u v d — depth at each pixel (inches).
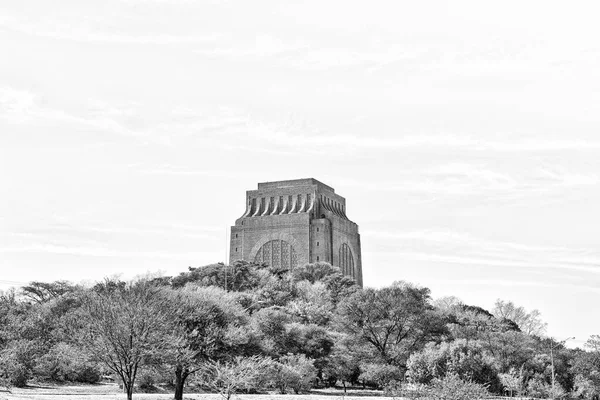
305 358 3914.9
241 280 6791.3
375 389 4234.7
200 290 3211.1
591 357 4798.2
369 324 4547.2
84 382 3587.6
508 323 6825.8
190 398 2896.2
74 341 3248.0
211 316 2945.4
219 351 2913.4
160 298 2864.2
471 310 7091.5
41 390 3078.2
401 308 4534.9
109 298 2760.8
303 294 6456.7
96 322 2669.8
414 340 4608.8
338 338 4507.9
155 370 2901.1
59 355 3467.0
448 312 6063.0
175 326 2753.4
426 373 3686.0
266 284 6565.0
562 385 4598.9
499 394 3757.4
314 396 3255.4
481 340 4566.9
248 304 5206.7
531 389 3988.7
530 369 4446.4
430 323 4603.8
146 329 2635.3
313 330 4333.2
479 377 3681.1
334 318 5059.1
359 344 4488.2
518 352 4554.6
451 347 3841.0
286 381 3540.8
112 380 3774.6
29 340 3695.9
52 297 5659.5
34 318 4055.1
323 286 6589.6
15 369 3127.5
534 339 5383.9
